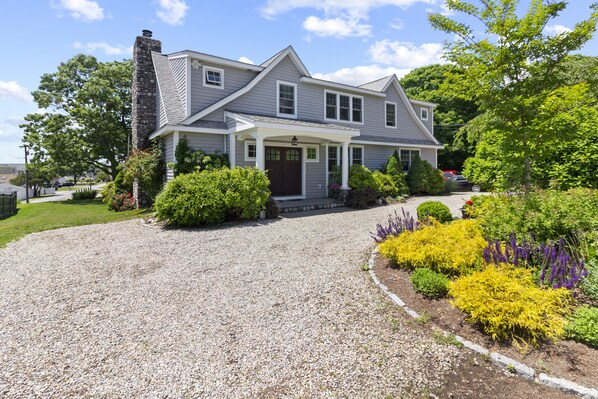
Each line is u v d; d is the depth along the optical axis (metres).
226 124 11.42
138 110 13.28
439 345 2.97
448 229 5.14
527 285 3.35
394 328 3.28
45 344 3.06
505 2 5.34
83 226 9.03
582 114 6.10
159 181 12.39
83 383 2.50
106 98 21.31
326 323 3.40
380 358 2.79
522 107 5.28
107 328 3.36
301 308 3.75
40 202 24.41
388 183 13.67
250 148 11.93
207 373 2.61
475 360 2.76
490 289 3.19
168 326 3.38
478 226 5.20
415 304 3.73
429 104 19.86
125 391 2.40
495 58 5.45
